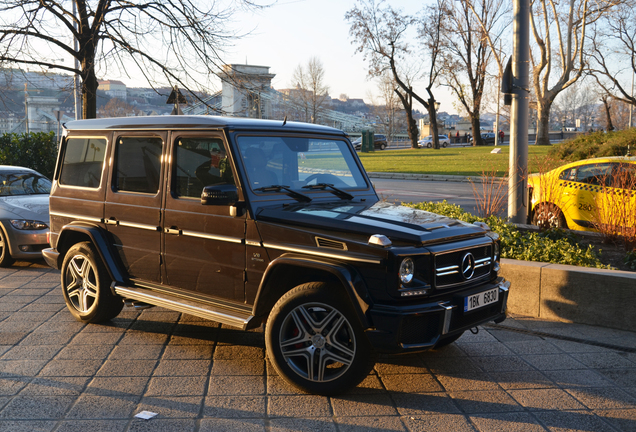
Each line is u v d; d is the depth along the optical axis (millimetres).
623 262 6758
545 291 5793
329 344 3891
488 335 5320
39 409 3707
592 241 8039
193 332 5395
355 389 4090
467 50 52844
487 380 4262
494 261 4387
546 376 4340
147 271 5023
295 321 3984
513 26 8602
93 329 5449
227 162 4371
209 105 14805
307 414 3674
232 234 4320
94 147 5527
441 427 3504
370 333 3605
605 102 46406
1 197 8945
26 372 4348
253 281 4227
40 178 9766
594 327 5496
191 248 4613
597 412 3729
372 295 3680
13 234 8156
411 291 3662
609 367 4527
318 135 5035
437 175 25938
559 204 9641
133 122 5191
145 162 5020
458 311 3881
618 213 7660
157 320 5773
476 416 3660
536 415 3678
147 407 3752
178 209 4684
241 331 5445
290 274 4172
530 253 6480
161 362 4590
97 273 5375
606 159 9297
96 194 5410
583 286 5562
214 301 4492
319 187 4777
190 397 3918
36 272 8055
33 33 13195
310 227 3984
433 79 55656
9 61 13203
